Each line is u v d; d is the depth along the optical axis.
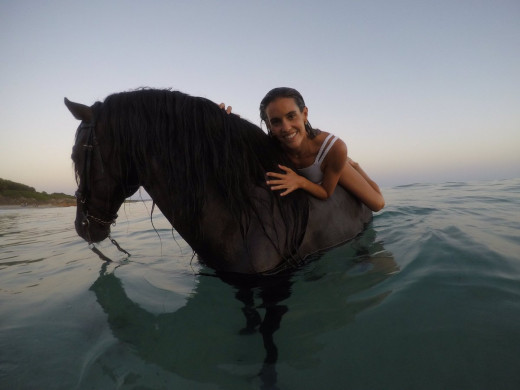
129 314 0.95
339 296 0.92
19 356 0.78
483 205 2.29
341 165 1.32
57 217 4.72
